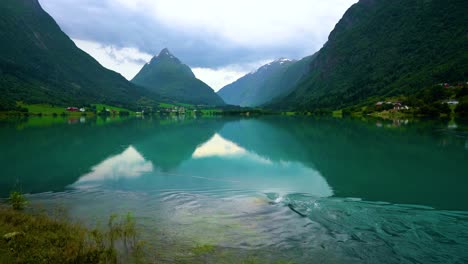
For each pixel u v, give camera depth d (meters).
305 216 17.06
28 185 25.86
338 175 30.20
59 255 11.30
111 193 23.11
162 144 54.34
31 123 107.94
